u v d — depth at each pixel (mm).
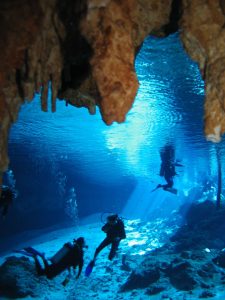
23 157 25688
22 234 27016
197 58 3312
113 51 2967
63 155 25016
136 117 13047
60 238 22250
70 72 4016
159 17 3576
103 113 3004
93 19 2939
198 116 12789
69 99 4391
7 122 3230
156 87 9641
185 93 10133
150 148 20172
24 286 10078
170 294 9141
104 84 2969
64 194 32656
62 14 3170
